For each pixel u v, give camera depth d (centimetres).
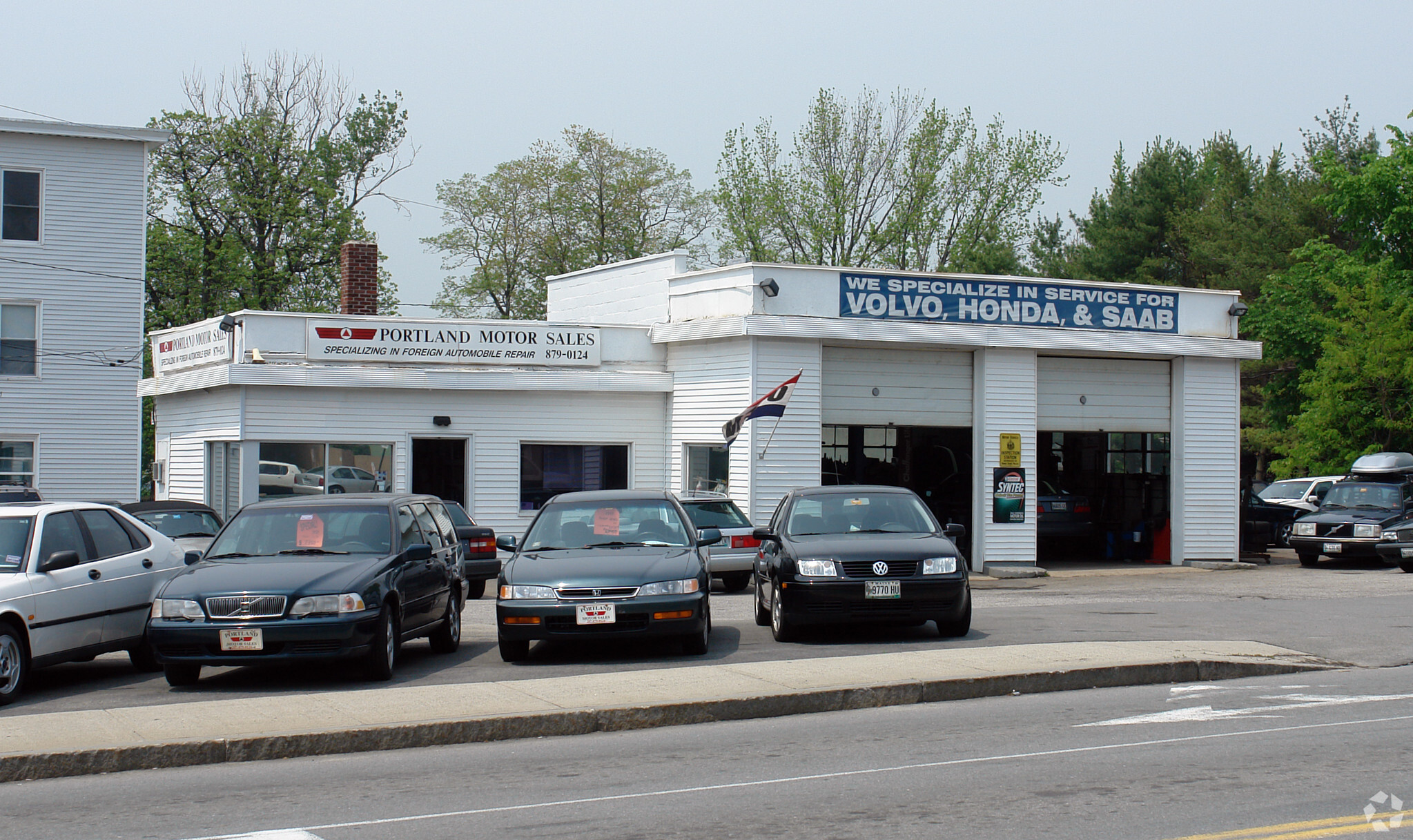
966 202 4450
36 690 1141
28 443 3056
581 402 2414
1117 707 1023
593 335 2427
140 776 832
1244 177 5306
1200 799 704
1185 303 2533
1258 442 4484
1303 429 3622
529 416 2389
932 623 1534
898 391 2381
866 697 1052
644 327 2456
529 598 1220
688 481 2406
